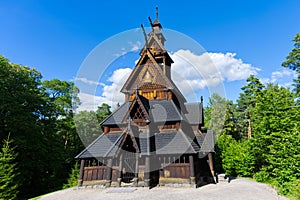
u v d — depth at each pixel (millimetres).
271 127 20016
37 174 26328
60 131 33719
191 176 14906
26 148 23594
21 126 22422
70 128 33469
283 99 20516
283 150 15688
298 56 37375
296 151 14336
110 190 13930
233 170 26359
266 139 20203
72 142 35000
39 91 29312
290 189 12836
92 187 16062
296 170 13867
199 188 14766
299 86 37281
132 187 14578
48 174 28312
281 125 19266
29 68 31219
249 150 23812
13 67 26656
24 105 23953
